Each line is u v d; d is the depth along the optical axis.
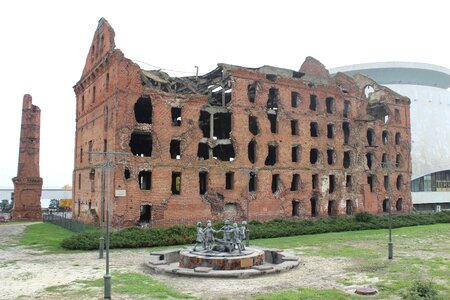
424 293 17.16
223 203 44.56
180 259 24.30
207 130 54.12
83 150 51.31
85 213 48.22
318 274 22.38
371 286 19.44
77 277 21.62
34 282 20.50
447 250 31.19
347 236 40.88
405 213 60.84
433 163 88.00
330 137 56.00
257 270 22.12
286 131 50.03
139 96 41.50
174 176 49.72
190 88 47.59
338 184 54.09
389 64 89.56
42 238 38.22
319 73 56.94
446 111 93.31
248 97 49.69
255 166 47.19
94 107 47.53
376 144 59.03
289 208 49.22
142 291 18.58
